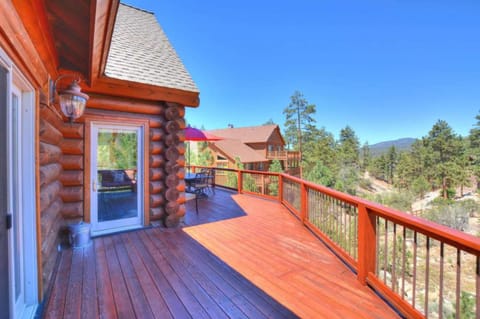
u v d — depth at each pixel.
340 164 31.80
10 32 1.36
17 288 1.87
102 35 1.92
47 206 2.45
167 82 4.13
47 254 2.35
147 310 2.02
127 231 4.01
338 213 3.22
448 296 4.51
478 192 24.00
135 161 4.16
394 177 35.91
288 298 2.22
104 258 3.03
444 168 27.36
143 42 4.77
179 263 2.92
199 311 2.01
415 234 1.86
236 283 2.47
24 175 1.96
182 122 4.35
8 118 1.47
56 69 2.74
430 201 23.77
